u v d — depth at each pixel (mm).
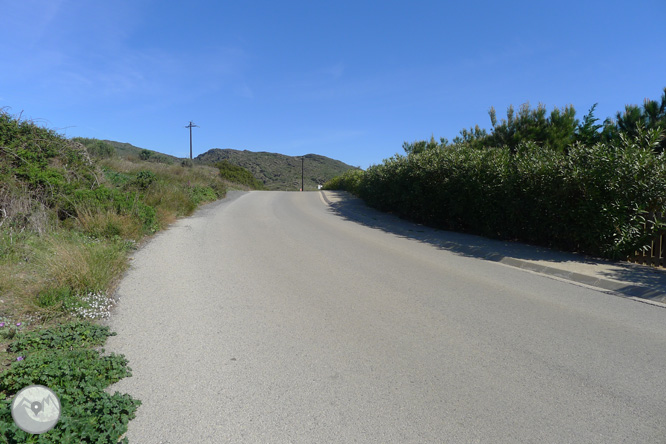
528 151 12164
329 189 39562
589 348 4797
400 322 5543
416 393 3799
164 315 5645
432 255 10102
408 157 17578
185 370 4160
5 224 8234
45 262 6512
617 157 9289
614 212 9062
